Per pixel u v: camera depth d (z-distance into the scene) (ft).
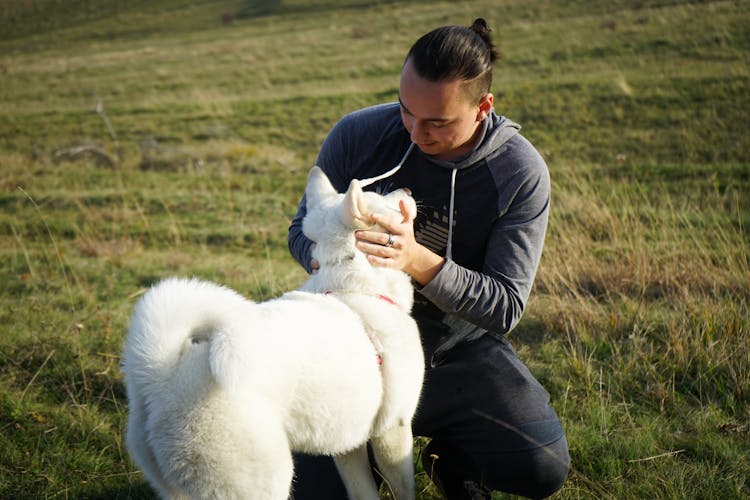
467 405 9.60
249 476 7.67
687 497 10.27
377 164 9.99
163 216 29.27
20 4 146.92
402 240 8.43
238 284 20.18
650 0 68.23
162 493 8.38
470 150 9.26
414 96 8.35
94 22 131.54
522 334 16.51
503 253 9.34
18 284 20.76
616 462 11.10
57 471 11.40
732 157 32.73
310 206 9.73
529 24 68.33
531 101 44.16
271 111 50.34
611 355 14.79
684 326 14.99
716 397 13.15
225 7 129.29
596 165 33.50
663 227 22.09
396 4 102.53
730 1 61.05
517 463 9.39
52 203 31.24
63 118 53.88
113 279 21.17
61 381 14.46
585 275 19.11
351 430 8.64
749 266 18.24
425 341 9.98
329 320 8.48
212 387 7.57
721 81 42.34
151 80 68.59
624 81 44.65
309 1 118.52
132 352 7.80
